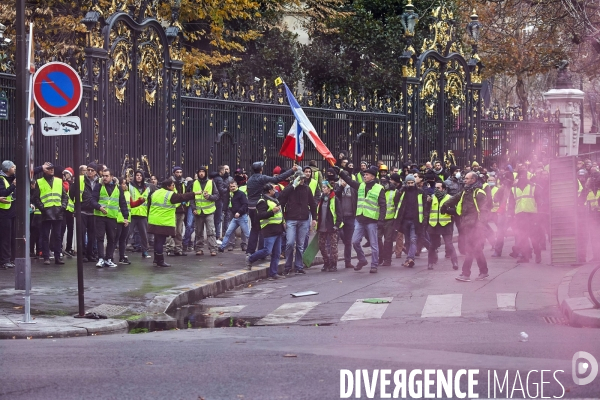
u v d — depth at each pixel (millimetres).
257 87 24109
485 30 30469
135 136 20672
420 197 18875
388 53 36594
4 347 9406
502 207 20672
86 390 7172
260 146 23422
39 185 17609
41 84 11734
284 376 7688
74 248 19641
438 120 27797
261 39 34625
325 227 18312
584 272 16672
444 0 33156
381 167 23469
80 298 12008
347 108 25391
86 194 18203
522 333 10008
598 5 19500
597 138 37656
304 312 13078
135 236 21016
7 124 17500
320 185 21203
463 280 16078
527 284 15672
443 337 10133
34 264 17688
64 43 26625
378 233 19328
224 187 21969
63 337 10781
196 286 14805
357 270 18453
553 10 22266
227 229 20656
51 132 11812
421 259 20672
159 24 21375
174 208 17781
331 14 35156
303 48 35531
